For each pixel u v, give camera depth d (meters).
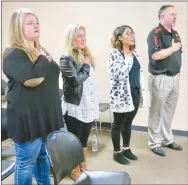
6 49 1.53
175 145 3.05
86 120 2.20
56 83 1.72
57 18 4.02
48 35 4.14
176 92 2.91
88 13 3.79
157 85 2.80
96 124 3.65
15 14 1.51
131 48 2.51
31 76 1.47
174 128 3.52
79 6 3.83
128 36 2.41
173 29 3.04
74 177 2.25
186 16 3.23
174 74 2.80
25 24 1.50
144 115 3.67
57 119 1.73
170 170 2.55
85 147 2.34
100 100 3.90
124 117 2.53
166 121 3.03
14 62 1.46
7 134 1.74
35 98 1.58
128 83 2.43
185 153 2.94
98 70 3.86
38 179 1.90
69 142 1.67
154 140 2.99
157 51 2.67
